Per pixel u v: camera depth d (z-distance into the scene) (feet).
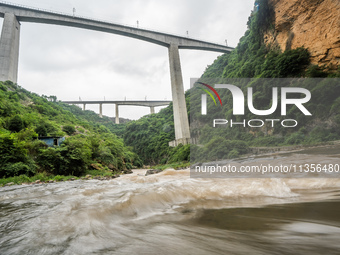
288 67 120.37
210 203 10.16
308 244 4.60
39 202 12.90
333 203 8.91
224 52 262.26
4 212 10.05
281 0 135.23
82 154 68.95
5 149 51.49
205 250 4.49
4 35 182.29
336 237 5.02
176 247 4.75
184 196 11.57
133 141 290.15
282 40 137.39
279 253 4.12
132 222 7.23
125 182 27.61
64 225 6.77
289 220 6.70
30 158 57.72
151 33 212.23
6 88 165.37
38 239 5.57
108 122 413.18
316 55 110.32
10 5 187.62
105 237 5.66
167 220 7.43
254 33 175.32
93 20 198.08
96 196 12.76
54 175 60.85
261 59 156.66
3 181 44.16
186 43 225.97
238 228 6.13
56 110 205.05
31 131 80.12
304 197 10.52
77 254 4.51
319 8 110.11
